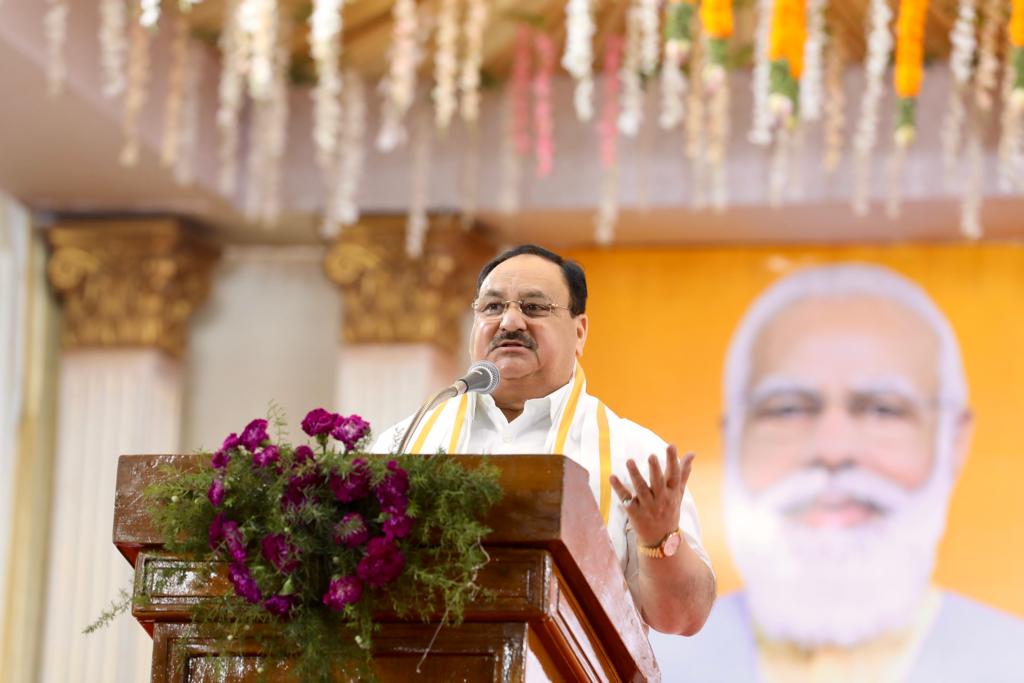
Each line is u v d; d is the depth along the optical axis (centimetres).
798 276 1230
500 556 343
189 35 1160
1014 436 1175
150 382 1245
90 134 1134
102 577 1211
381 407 1229
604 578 368
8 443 1211
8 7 993
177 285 1272
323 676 343
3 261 1222
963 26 1003
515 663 342
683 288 1241
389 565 337
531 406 488
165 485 362
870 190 1173
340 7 1090
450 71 1062
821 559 1168
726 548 1182
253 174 1241
